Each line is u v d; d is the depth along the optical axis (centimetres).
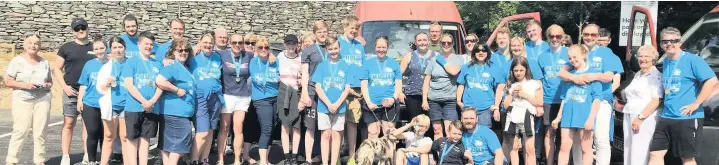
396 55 1117
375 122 877
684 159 736
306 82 876
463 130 778
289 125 880
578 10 1923
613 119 852
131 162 812
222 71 871
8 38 2539
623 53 1950
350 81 867
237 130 886
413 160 784
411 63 900
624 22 1188
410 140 805
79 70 883
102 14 2678
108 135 848
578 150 818
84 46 889
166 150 797
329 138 876
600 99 783
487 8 2366
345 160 952
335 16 2977
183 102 790
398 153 775
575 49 776
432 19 1190
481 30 2616
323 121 865
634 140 769
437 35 891
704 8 1738
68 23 2620
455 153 776
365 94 870
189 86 794
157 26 2766
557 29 820
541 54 837
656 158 748
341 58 869
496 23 2327
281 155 1022
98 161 923
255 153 1029
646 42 1091
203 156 880
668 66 736
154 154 1012
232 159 972
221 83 873
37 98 863
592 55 786
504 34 853
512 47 830
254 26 2909
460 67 859
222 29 880
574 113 782
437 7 1210
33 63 853
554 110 823
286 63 890
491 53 866
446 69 859
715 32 923
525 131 807
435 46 898
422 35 895
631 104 773
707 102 758
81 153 1026
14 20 2548
